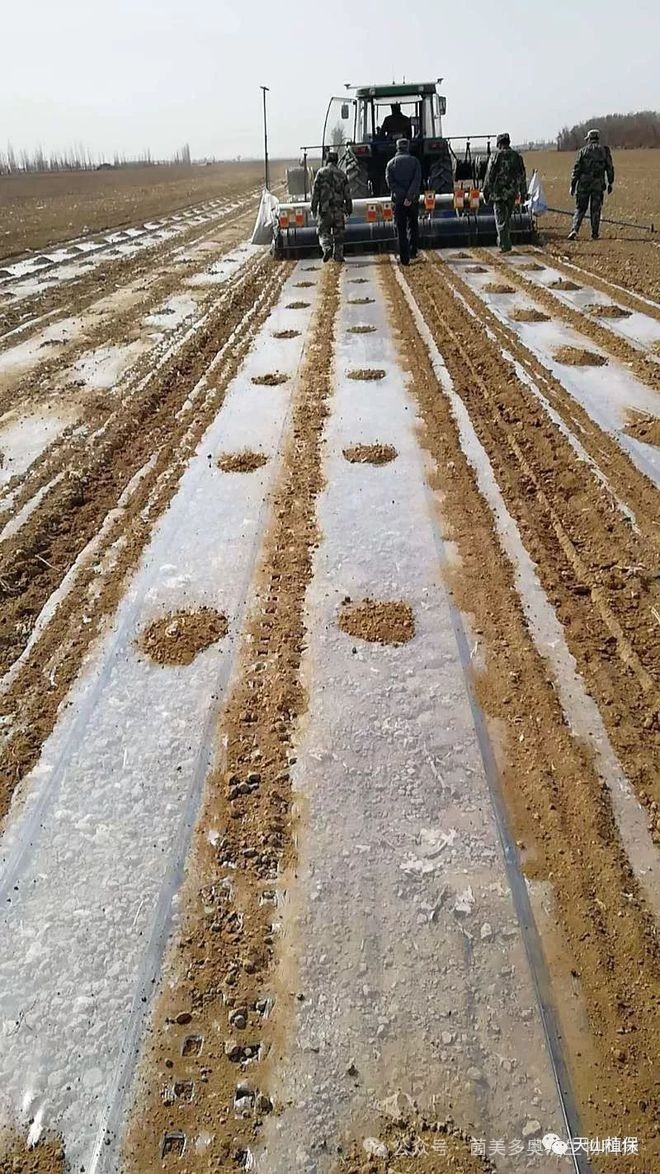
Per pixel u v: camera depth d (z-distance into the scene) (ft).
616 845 8.04
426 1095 6.20
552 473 15.70
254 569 13.06
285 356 24.29
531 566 12.75
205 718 10.00
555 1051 6.43
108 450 17.93
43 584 12.96
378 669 10.64
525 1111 6.08
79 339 28.04
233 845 8.29
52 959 7.27
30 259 47.67
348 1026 6.66
